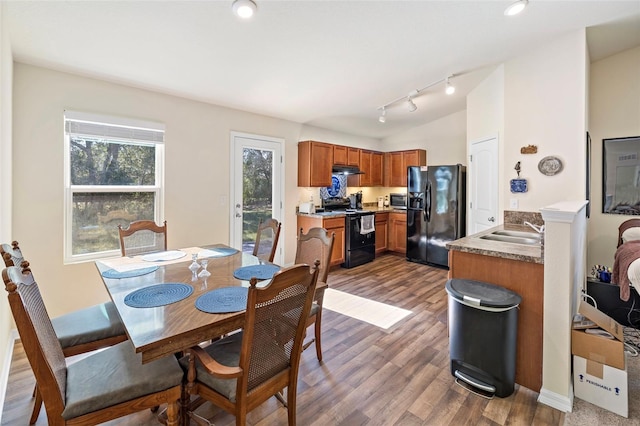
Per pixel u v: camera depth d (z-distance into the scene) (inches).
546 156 118.6
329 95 147.8
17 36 84.4
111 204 119.9
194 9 78.7
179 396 54.5
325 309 127.6
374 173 241.6
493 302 71.1
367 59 114.3
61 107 105.7
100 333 69.4
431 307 130.0
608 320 77.6
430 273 181.0
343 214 188.4
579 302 91.5
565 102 113.4
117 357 57.7
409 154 232.7
